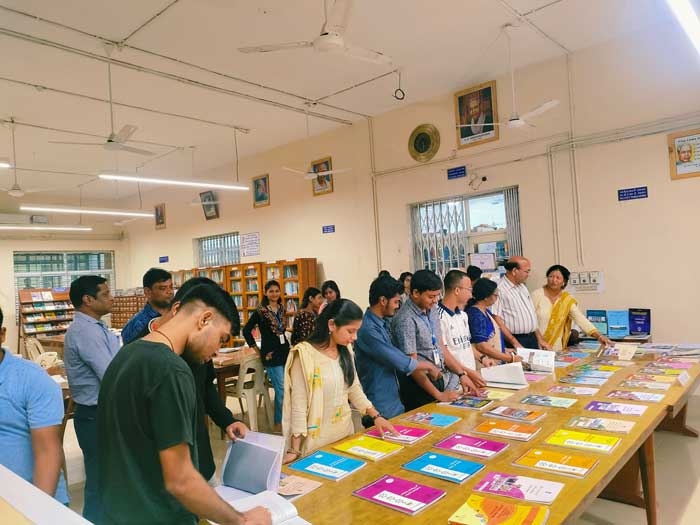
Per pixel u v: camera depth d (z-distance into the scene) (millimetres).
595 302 5387
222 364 4688
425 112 6777
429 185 6781
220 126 7500
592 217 5395
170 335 1295
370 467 1793
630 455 1844
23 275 11492
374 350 2736
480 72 5938
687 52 4766
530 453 1828
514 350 3770
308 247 8453
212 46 4918
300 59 5324
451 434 2107
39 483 1594
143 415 1157
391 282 2770
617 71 5176
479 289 3584
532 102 5781
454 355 3234
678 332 4887
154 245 12031
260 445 1614
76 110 6430
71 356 2574
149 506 1169
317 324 2359
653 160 4996
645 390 2658
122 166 9625
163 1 4074
